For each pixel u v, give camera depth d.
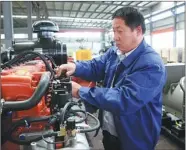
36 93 0.73
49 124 0.86
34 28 1.73
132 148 1.11
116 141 1.24
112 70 1.20
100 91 0.90
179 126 2.34
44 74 0.84
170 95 2.55
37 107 0.85
